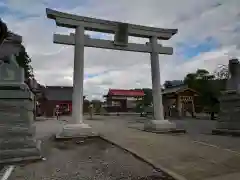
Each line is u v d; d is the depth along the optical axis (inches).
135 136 423.5
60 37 429.7
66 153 295.3
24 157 252.1
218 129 477.1
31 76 853.2
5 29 165.3
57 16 425.4
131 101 1738.4
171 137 415.2
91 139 396.2
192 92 1125.7
